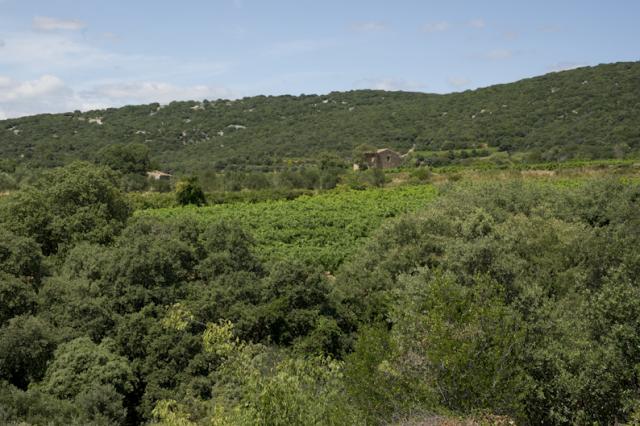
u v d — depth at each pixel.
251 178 90.31
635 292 15.61
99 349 20.16
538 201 37.62
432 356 11.89
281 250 41.75
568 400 13.64
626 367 13.88
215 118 176.88
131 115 173.38
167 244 25.00
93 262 25.02
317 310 22.78
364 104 196.12
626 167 74.56
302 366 12.59
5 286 22.19
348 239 46.12
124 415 18.47
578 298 20.08
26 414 17.03
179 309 18.55
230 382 17.91
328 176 90.06
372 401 12.28
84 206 31.72
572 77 140.62
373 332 13.84
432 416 10.93
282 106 192.88
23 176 84.75
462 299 13.50
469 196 36.81
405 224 29.38
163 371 20.52
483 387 11.63
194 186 71.31
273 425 10.74
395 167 112.44
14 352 19.97
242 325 21.97
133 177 89.81
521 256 25.53
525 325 14.05
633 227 31.83
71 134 145.38
